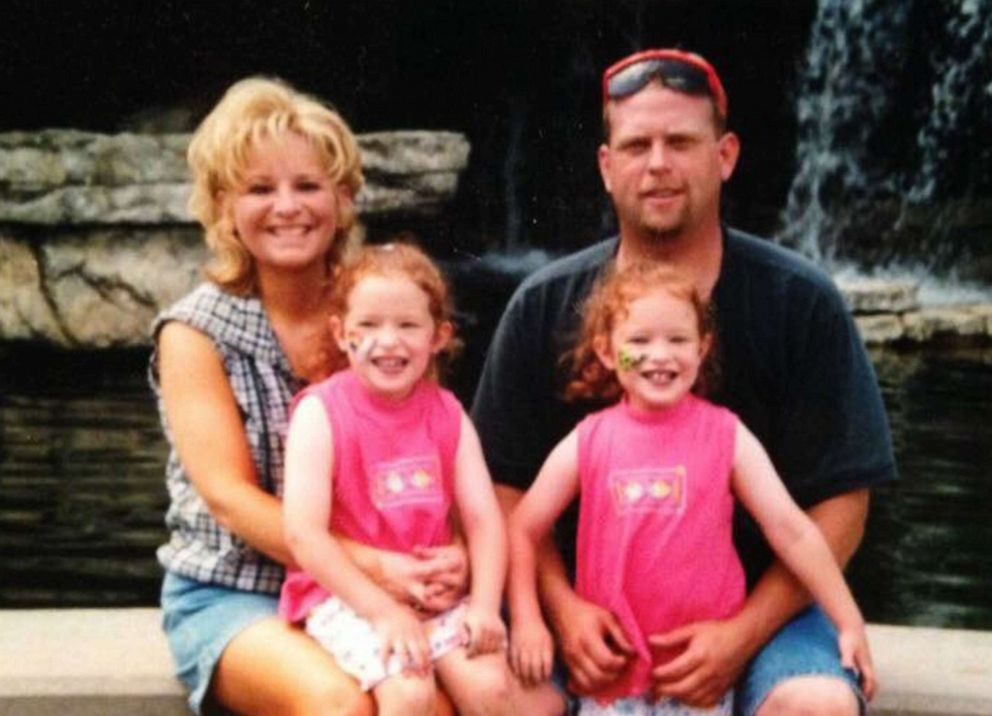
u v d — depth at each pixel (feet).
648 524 11.06
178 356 11.73
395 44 53.57
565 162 55.67
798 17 55.01
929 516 25.03
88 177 37.42
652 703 11.14
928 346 38.68
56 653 12.64
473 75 54.80
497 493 12.44
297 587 11.21
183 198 37.73
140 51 49.57
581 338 12.03
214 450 11.55
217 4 50.11
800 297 11.82
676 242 11.87
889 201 54.13
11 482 26.18
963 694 12.18
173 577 12.02
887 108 55.06
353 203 12.28
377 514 11.05
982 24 53.88
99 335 37.47
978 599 21.66
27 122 49.24
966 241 52.49
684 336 11.06
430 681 10.53
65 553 22.95
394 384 11.00
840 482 11.75
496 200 55.06
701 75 11.75
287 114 11.71
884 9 54.75
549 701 11.34
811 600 11.44
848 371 11.80
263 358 11.84
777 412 11.98
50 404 31.78
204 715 11.79
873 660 12.89
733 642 11.02
